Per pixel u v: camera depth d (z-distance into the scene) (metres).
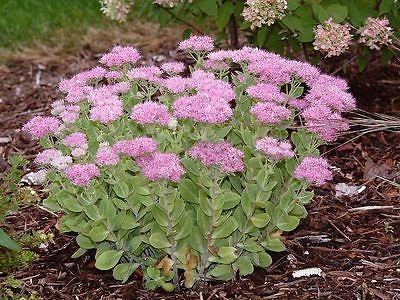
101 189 1.26
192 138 1.21
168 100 1.31
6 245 1.20
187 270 1.27
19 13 3.05
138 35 2.94
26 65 2.72
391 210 1.58
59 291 1.34
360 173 1.77
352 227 1.53
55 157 1.24
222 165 1.15
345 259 1.41
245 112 1.34
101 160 1.16
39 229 1.57
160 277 1.26
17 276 1.40
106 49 2.83
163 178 1.13
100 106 1.22
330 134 1.29
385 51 2.03
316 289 1.31
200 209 1.23
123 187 1.22
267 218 1.24
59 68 2.70
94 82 1.39
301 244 1.46
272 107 1.21
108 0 1.96
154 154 1.16
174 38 2.88
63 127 1.27
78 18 3.06
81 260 1.44
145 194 1.21
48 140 1.30
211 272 1.29
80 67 2.69
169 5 1.87
